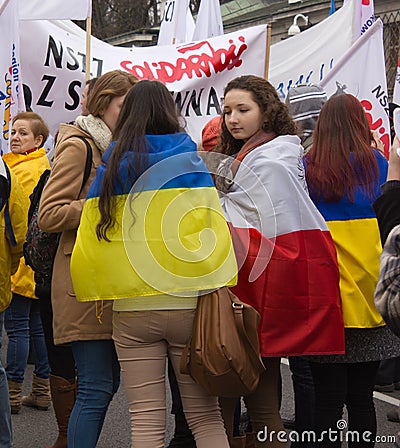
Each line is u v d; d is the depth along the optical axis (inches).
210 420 128.5
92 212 125.5
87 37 250.8
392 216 101.1
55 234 150.4
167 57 270.5
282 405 208.4
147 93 127.9
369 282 143.5
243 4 824.9
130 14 1021.2
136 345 126.0
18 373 199.6
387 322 92.5
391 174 104.4
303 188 140.5
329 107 147.7
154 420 126.0
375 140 178.1
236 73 267.4
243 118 145.2
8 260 157.6
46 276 158.7
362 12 294.0
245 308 123.6
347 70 261.1
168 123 127.7
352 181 143.9
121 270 123.0
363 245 143.9
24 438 183.5
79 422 136.8
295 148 141.3
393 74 549.3
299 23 661.3
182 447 159.8
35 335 203.6
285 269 136.1
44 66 272.1
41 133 211.2
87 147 139.0
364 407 149.1
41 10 254.8
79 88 276.7
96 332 136.2
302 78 309.6
